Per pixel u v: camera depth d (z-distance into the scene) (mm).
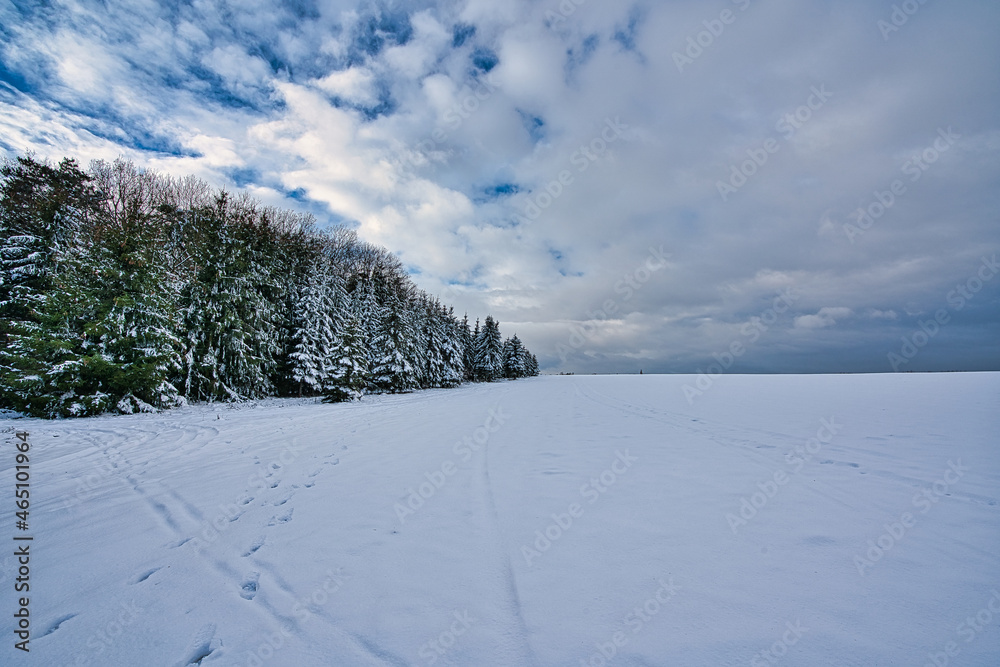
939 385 17500
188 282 16375
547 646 2000
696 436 7770
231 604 2439
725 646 1957
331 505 4148
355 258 39969
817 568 2697
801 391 16797
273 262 21000
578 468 5523
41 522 3773
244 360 17422
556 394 22016
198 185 27234
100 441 8000
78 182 17406
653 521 3574
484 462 5969
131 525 3688
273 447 7332
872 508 3787
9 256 13930
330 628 2188
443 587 2564
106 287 12203
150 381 12656
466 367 50062
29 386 10695
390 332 26859
